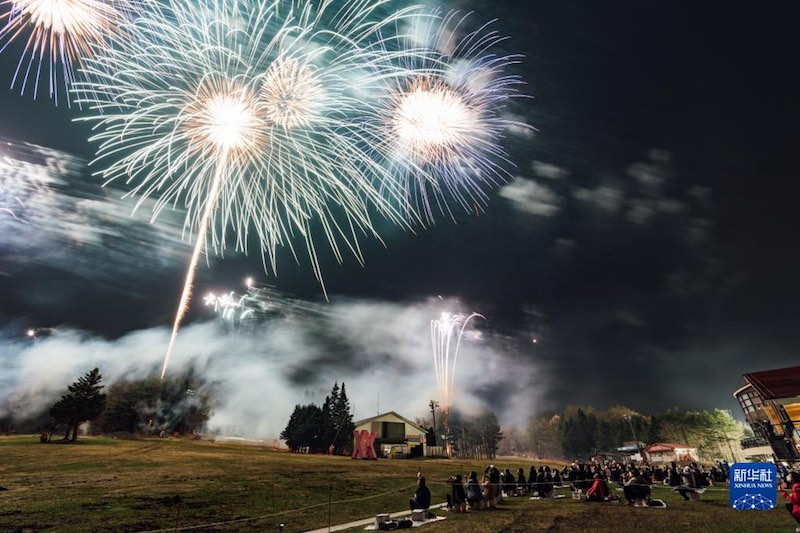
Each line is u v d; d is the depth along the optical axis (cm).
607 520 1664
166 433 8762
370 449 5403
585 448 16138
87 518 1648
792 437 3572
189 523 1680
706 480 2881
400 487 2880
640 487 2053
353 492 2612
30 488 2164
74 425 5391
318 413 9050
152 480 2562
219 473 3011
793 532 1341
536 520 1700
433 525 1664
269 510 1989
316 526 1736
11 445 4347
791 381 4238
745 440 5134
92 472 2792
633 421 15612
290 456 5162
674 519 1652
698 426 13988
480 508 2050
